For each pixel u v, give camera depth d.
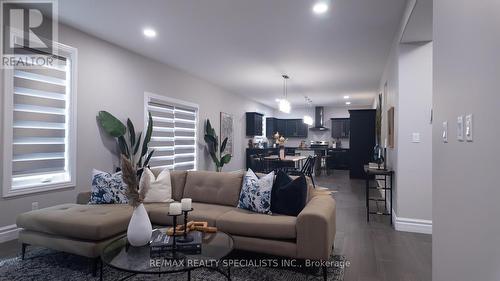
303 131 12.27
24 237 2.59
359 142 8.23
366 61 5.15
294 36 3.96
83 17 3.40
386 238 3.35
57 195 3.55
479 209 1.14
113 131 4.05
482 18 1.09
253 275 2.39
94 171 3.31
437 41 1.71
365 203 5.23
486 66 1.06
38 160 3.40
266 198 2.87
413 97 3.64
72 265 2.52
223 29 3.72
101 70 4.11
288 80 6.78
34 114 3.35
